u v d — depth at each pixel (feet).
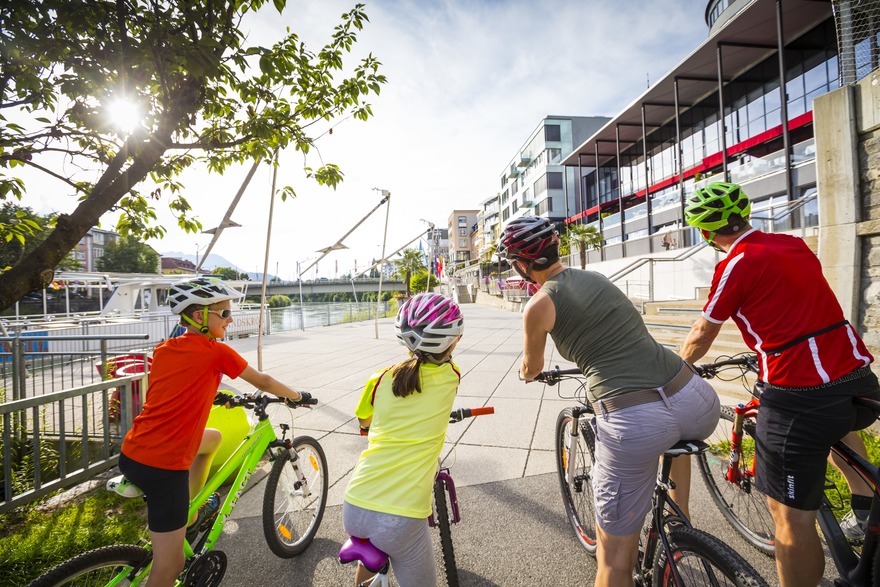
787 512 6.11
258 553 9.34
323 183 15.53
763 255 6.25
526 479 12.12
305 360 33.94
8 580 8.66
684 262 50.65
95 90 10.77
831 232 14.14
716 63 70.08
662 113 87.66
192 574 7.16
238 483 8.09
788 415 6.06
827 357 5.92
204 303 6.67
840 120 13.75
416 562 5.45
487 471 12.67
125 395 14.49
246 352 40.01
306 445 9.72
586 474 8.79
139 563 6.49
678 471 7.52
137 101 10.25
